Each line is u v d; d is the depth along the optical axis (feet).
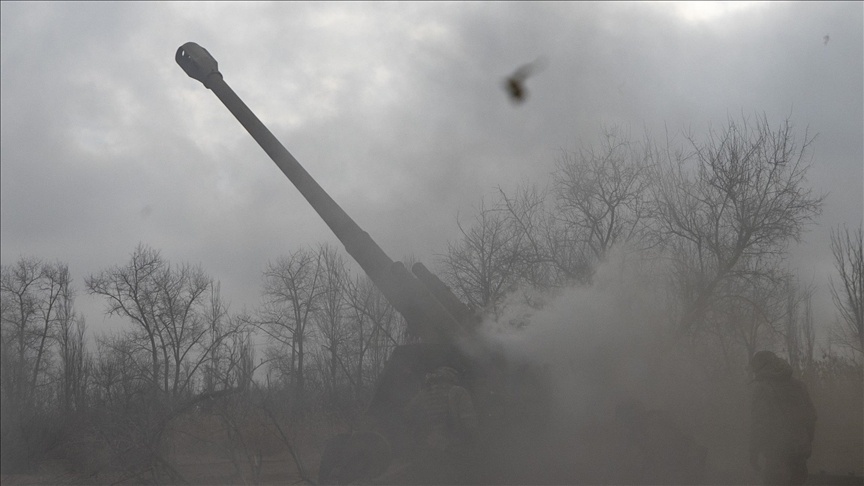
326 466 35.01
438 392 33.76
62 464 48.47
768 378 32.35
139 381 48.55
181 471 42.93
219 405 41.29
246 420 48.85
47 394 55.88
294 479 41.11
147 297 103.30
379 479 34.40
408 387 36.94
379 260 42.88
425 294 40.45
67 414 52.29
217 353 50.75
